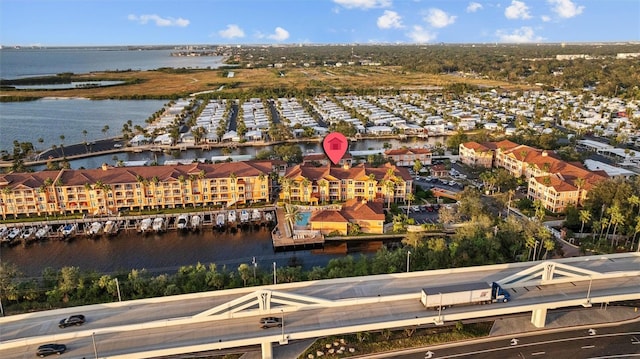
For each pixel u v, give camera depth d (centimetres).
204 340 7850
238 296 9275
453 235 14612
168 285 11038
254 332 8044
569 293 9262
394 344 9112
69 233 14938
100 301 10656
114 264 13288
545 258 12319
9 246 14388
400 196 17312
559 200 15825
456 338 9288
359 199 16538
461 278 9919
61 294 10850
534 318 9725
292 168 19612
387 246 14500
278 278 11219
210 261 13475
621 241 13762
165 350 7588
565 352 8900
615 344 9138
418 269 11744
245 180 17038
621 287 9488
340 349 8962
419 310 8669
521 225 13212
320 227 14775
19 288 11188
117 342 7875
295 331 8038
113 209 16412
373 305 8856
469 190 16575
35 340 7856
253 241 14850
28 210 15938
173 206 16788
